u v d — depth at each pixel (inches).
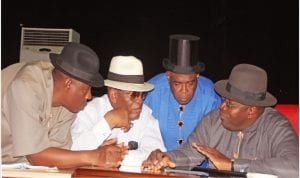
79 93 87.5
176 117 124.7
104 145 87.0
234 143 103.1
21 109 82.6
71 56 86.8
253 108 96.3
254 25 283.0
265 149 100.6
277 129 99.3
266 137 100.6
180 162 99.3
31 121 82.5
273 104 96.0
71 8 281.3
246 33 284.2
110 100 104.4
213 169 80.0
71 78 86.3
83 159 81.2
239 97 94.1
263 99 96.4
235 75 96.3
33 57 205.5
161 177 69.1
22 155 82.0
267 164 86.7
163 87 124.7
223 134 104.1
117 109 96.6
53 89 87.7
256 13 281.9
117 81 104.1
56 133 92.2
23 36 207.0
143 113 112.9
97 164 81.4
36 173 68.2
